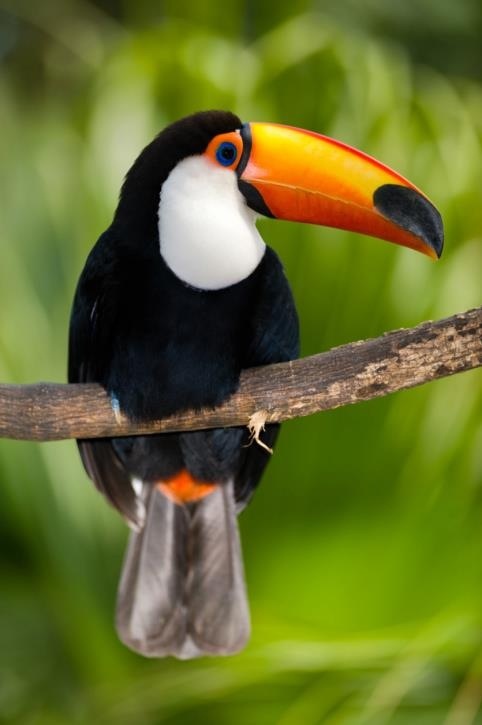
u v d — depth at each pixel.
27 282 9.35
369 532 8.95
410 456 8.88
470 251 9.30
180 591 8.76
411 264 9.02
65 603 9.73
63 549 9.34
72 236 9.31
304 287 9.01
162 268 7.70
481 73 14.81
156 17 13.16
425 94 9.92
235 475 8.77
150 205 7.77
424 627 8.79
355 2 14.34
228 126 7.84
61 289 9.32
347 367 7.13
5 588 10.13
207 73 9.51
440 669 9.41
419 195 7.58
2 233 9.45
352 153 7.77
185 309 7.66
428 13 14.56
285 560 9.04
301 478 8.91
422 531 8.95
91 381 8.30
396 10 14.50
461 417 8.94
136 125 9.45
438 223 7.53
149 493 8.80
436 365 6.98
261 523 9.05
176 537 8.78
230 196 7.78
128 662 9.73
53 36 13.84
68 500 9.31
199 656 8.72
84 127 9.66
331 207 7.74
